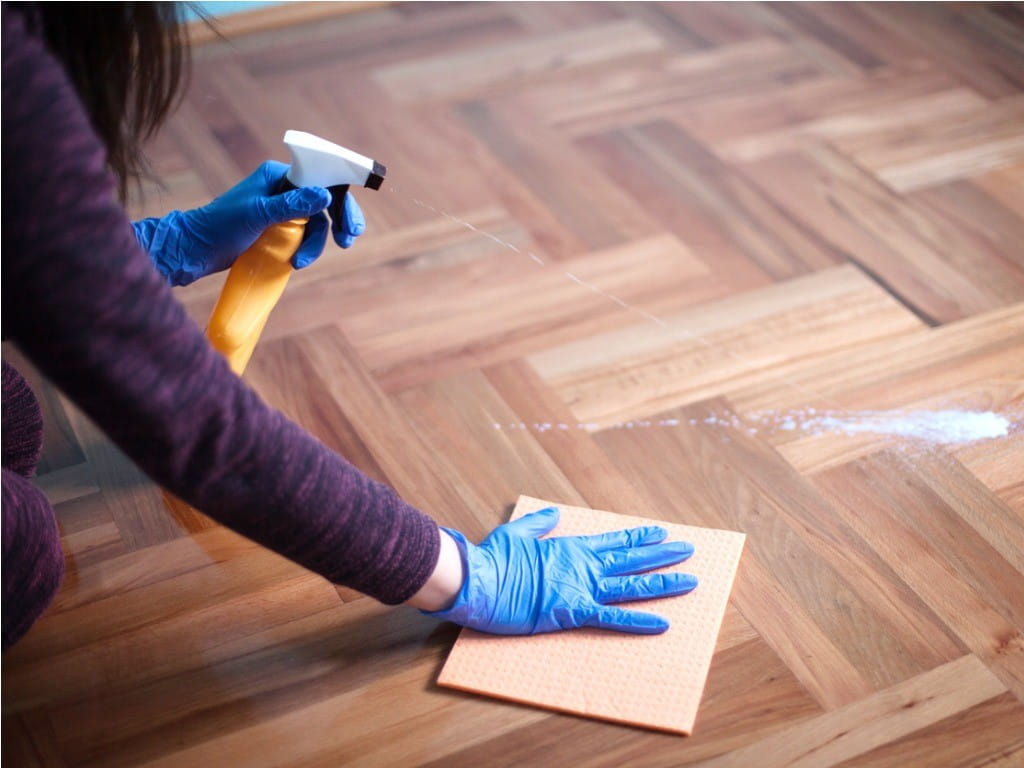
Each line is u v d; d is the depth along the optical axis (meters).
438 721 1.12
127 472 1.41
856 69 2.19
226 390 0.80
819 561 1.25
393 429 1.46
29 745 1.12
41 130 0.67
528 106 2.14
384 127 2.09
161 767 1.09
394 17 2.47
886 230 1.77
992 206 1.81
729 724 1.09
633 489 1.35
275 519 0.88
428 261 1.76
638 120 2.08
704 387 1.49
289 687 1.16
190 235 1.32
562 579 1.17
